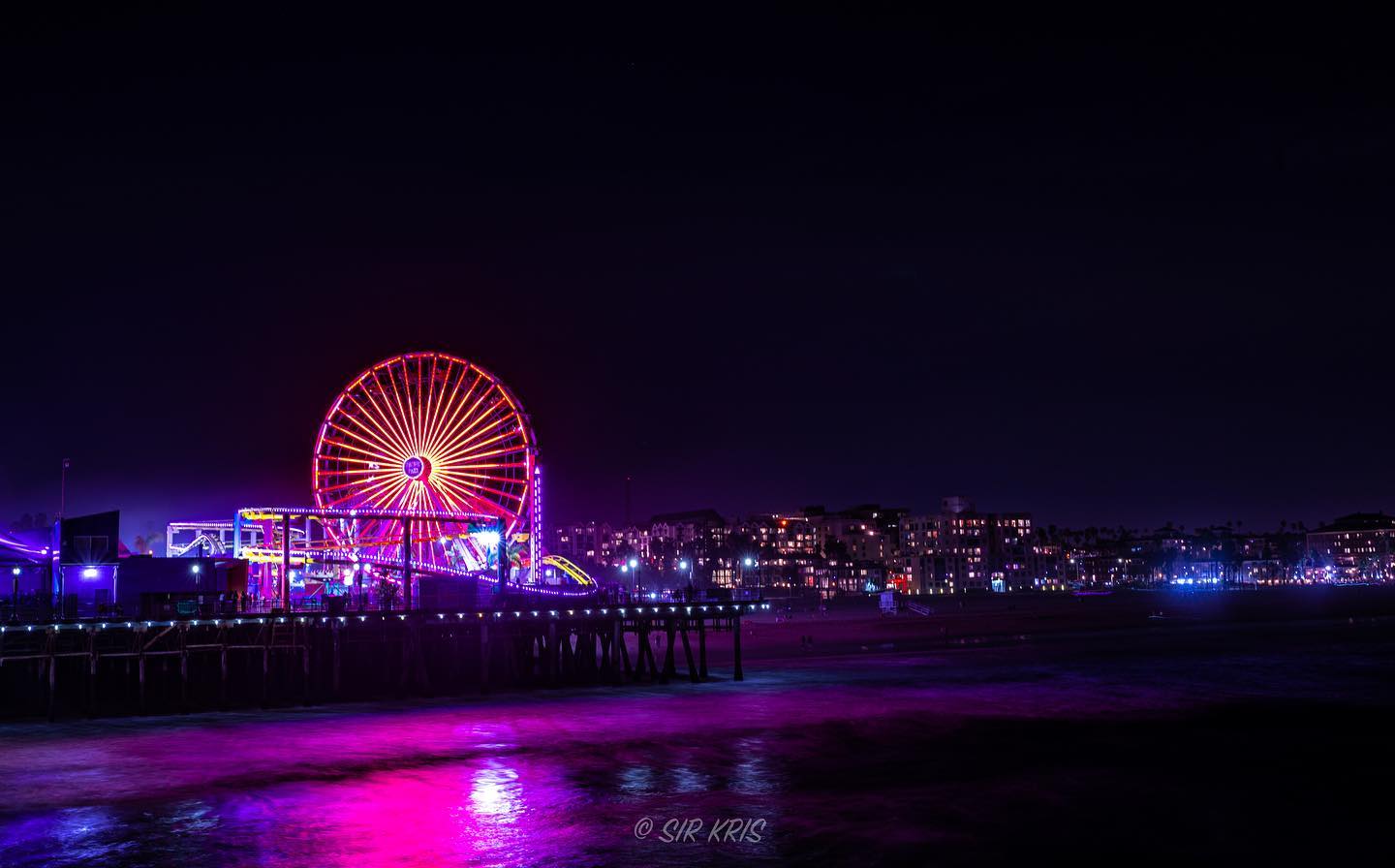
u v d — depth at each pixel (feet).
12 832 126.72
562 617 248.73
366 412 323.16
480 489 326.44
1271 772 151.84
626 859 115.44
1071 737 179.42
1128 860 114.32
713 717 203.31
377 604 276.41
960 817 129.80
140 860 116.67
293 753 169.78
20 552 249.34
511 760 163.84
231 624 224.74
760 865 113.19
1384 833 122.93
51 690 201.77
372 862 115.44
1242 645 353.92
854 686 251.60
